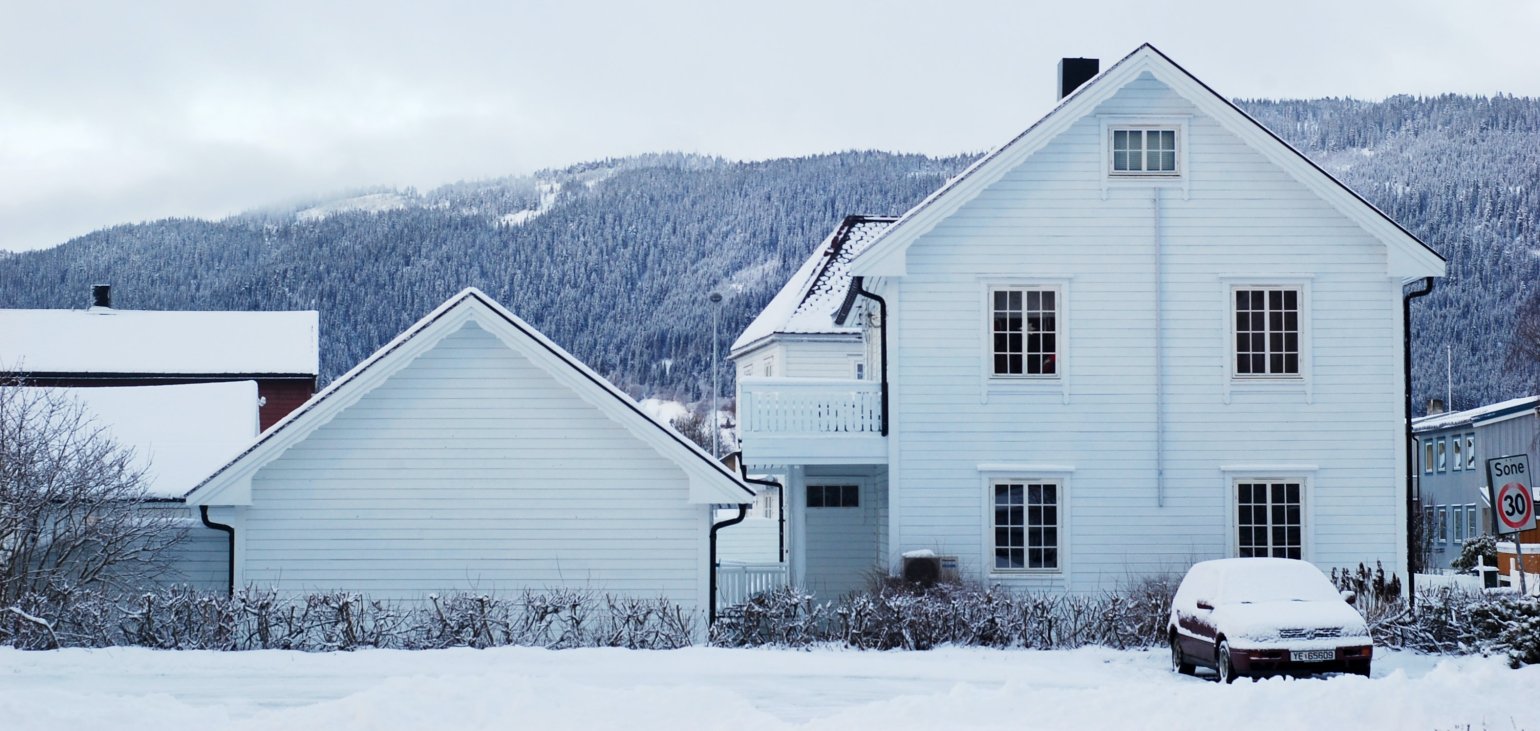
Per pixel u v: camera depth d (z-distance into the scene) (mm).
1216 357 27797
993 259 27750
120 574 24953
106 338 51594
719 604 28578
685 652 22422
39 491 24578
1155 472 27656
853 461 27703
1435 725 14211
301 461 25562
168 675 19344
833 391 27859
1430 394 131125
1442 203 169375
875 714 15141
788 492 30547
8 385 28516
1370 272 27984
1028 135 27688
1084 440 27672
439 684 15516
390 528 25594
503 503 25734
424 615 24500
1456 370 131750
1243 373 27844
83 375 49812
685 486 25875
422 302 177000
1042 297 27828
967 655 22703
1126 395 27734
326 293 179250
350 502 25578
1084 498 27609
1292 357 27938
